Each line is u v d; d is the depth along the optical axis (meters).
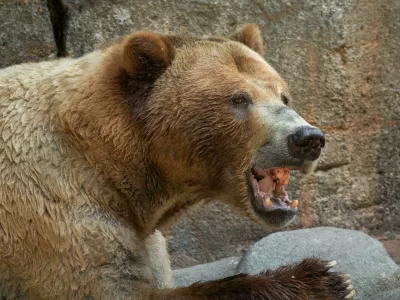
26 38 10.70
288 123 7.35
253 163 7.55
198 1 11.27
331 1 11.77
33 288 7.53
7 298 7.65
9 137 7.56
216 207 11.71
